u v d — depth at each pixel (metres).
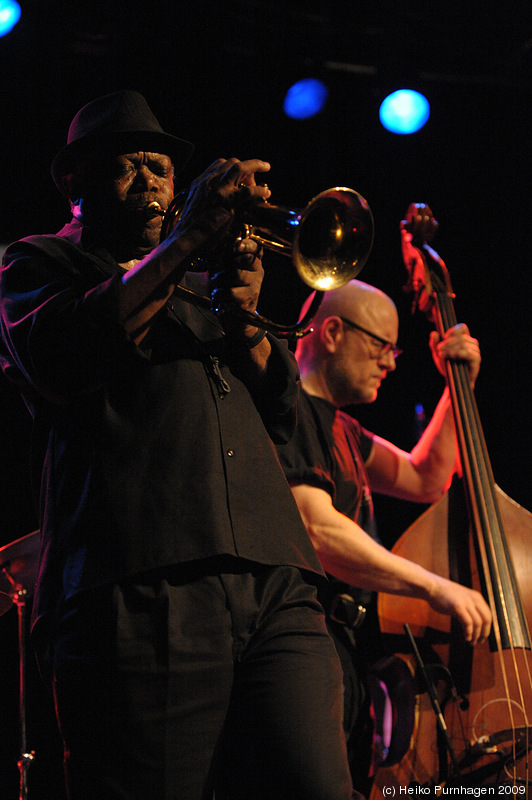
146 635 3.13
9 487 7.93
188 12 8.70
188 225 3.29
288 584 3.44
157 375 3.41
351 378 6.10
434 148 9.91
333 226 3.58
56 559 3.32
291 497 3.62
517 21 9.32
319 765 3.16
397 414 9.73
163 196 3.91
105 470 3.26
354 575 5.41
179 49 8.75
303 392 5.89
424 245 6.70
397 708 5.45
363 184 9.75
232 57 9.07
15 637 7.44
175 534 3.20
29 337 3.25
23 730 5.91
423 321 9.88
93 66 8.53
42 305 3.28
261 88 9.25
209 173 3.36
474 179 10.09
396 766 5.24
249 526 3.35
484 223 10.14
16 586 5.92
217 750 3.19
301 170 9.53
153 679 3.09
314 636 3.45
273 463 3.59
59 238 3.71
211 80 8.93
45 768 7.14
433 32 9.42
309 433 5.61
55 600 3.29
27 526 7.91
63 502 3.35
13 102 8.30
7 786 7.10
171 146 4.06
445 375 6.30
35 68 8.34
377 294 6.25
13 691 7.33
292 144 9.46
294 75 9.31
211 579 3.26
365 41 9.41
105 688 3.09
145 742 3.06
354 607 5.61
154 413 3.35
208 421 3.41
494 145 10.05
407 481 6.57
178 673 3.11
